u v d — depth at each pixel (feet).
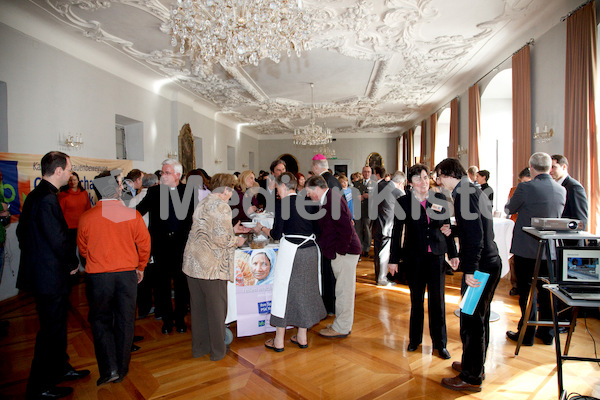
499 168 25.05
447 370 8.99
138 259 8.70
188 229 10.82
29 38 15.79
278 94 30.66
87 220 7.93
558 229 7.95
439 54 21.27
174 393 8.13
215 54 13.71
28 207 7.67
